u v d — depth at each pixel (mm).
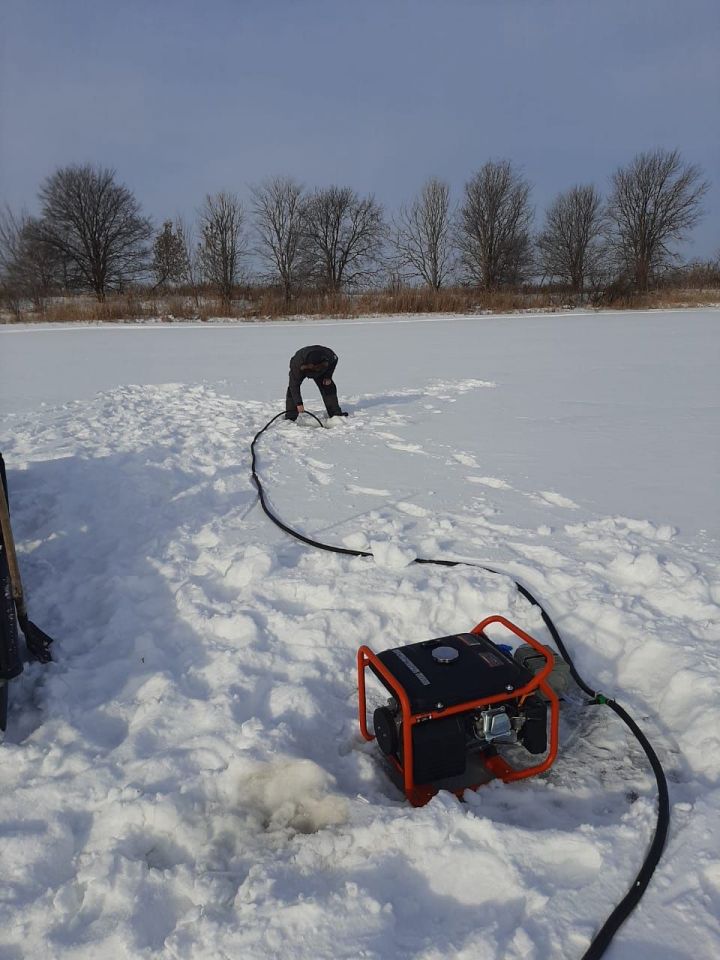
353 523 6051
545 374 14398
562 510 6211
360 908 2422
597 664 4035
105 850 2750
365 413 10641
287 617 4406
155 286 49500
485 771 3240
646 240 51875
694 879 2484
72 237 52938
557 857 2613
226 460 8148
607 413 10289
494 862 2574
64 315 34969
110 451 8430
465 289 49500
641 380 13305
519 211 53938
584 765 3271
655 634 4070
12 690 3807
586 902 2420
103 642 4281
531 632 4266
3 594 3344
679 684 3629
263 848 2799
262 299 40062
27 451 8492
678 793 2994
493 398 11742
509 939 2275
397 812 2873
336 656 4059
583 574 4879
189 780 3092
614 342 20844
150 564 5258
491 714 3057
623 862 2562
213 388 13242
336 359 9758
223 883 2600
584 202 53500
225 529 5957
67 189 51438
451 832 2711
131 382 14227
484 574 4809
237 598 4781
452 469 7570
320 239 52469
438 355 18281
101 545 5668
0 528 3832
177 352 20016
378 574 4977
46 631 4430
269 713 3588
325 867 2672
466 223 54062
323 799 2998
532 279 56094
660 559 4949
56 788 3066
